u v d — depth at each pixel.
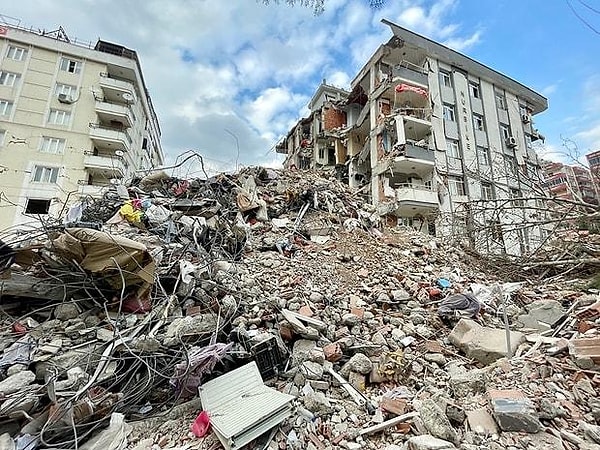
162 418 3.06
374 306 5.54
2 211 17.27
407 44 17.78
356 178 20.91
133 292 4.10
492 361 4.12
